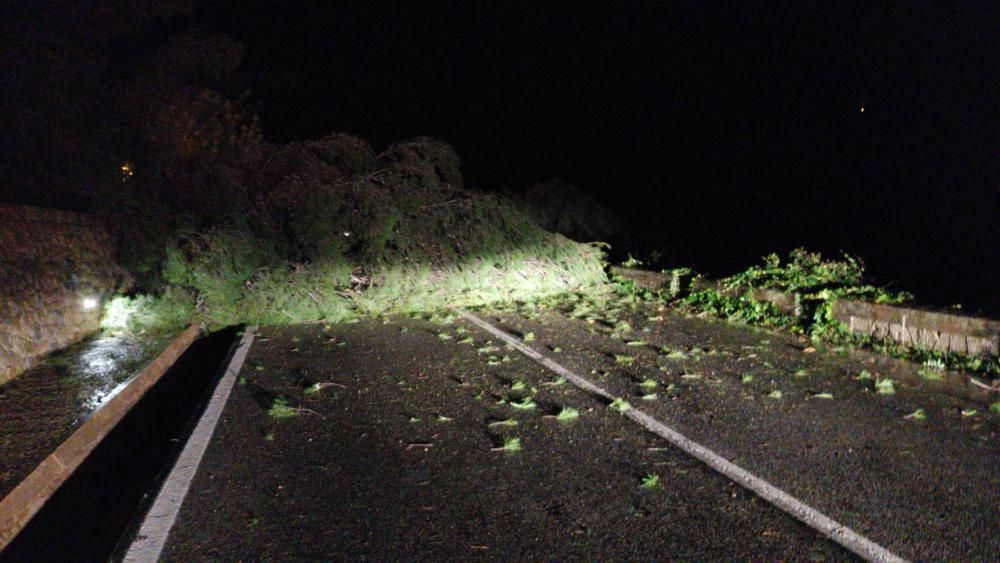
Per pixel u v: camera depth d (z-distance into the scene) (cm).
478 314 1120
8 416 676
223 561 370
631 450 505
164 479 480
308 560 367
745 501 418
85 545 470
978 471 449
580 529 390
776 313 928
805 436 520
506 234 1276
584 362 769
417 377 730
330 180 1270
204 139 1538
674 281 1162
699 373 706
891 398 605
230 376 765
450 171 1366
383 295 1166
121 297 1129
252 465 500
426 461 497
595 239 1917
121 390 760
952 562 346
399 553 370
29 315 920
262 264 1148
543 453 505
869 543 365
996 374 644
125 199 1229
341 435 559
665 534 381
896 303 786
